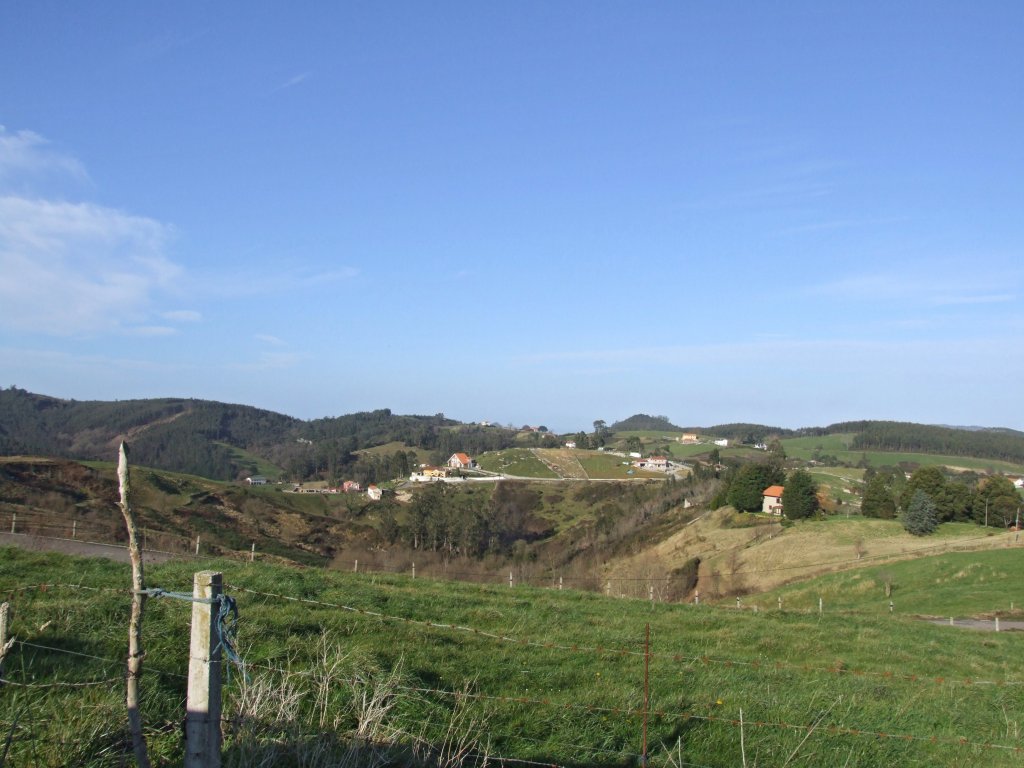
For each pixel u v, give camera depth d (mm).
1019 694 11703
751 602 43781
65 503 39812
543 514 83750
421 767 5898
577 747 6863
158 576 12844
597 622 14516
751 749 7555
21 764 4980
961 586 39719
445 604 14023
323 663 7629
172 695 6551
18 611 8305
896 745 8266
